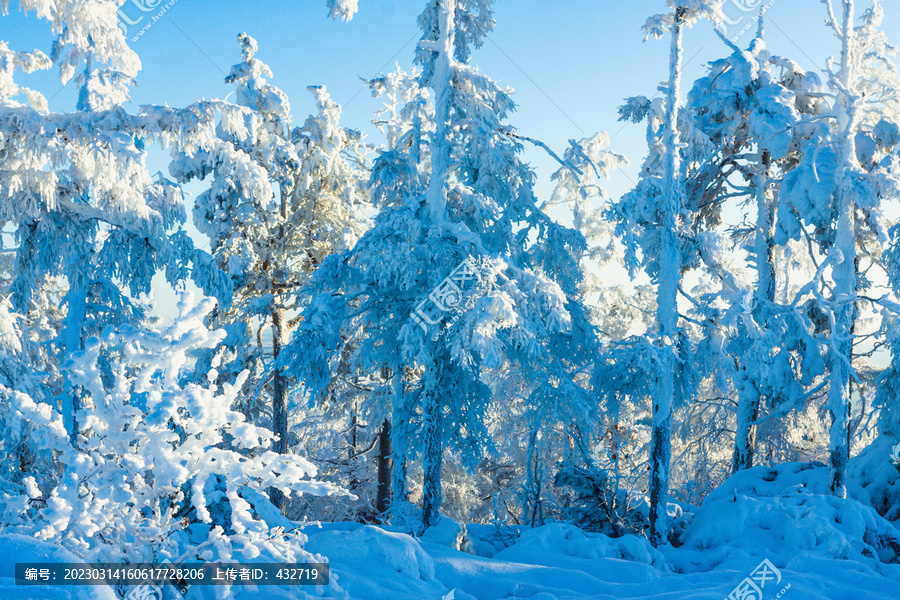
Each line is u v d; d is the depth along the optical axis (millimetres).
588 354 14547
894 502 14414
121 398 4035
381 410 19516
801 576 9273
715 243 12531
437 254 12359
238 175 15305
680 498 21031
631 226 12516
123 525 4113
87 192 12891
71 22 12539
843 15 14977
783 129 15453
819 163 15492
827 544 11070
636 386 13680
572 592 8797
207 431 4188
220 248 18641
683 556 11531
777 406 18062
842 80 15031
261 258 18859
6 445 11352
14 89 12867
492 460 22359
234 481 4227
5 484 10891
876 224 14000
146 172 11820
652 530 12664
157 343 4094
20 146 10953
